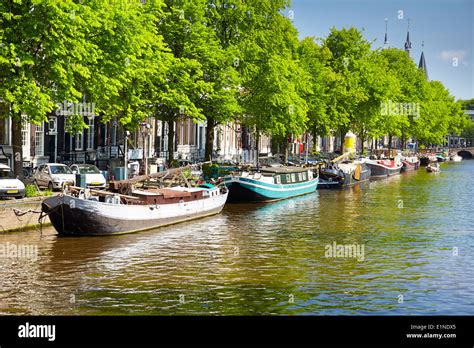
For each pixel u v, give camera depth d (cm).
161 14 3225
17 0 2203
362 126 6775
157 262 2061
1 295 1650
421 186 5525
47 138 4150
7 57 2270
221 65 3609
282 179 4159
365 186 5497
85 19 2450
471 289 1806
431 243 2512
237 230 2745
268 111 4184
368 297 1712
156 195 2742
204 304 1614
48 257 2073
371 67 6462
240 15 3903
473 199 4316
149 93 3331
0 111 2567
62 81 2384
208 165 3975
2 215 2386
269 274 1933
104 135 4709
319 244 2445
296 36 4781
